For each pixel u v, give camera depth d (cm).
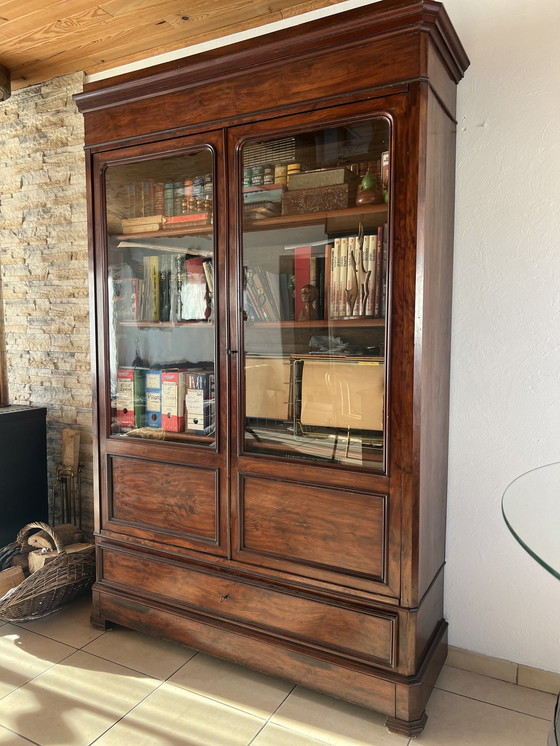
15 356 286
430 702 175
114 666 192
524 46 172
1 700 174
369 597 162
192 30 218
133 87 189
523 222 176
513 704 174
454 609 195
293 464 172
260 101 169
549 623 181
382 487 159
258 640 180
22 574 230
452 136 178
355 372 164
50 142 262
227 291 181
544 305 176
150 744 156
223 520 187
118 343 209
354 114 155
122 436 208
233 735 159
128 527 208
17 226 278
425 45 144
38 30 216
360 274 162
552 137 171
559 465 135
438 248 165
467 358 187
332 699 176
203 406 191
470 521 191
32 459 267
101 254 206
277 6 201
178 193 191
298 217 170
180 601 197
